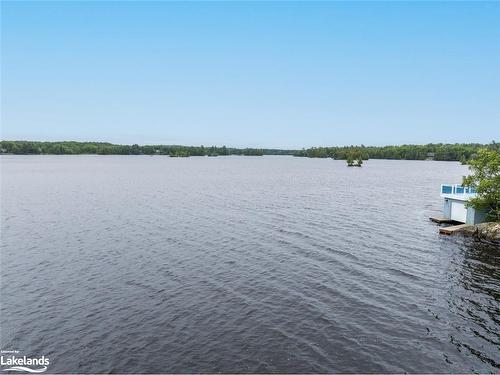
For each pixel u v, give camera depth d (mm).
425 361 22031
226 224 56688
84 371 20953
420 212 69375
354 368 21297
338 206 75938
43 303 28781
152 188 106750
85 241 45969
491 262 39250
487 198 51875
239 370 21062
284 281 33312
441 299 30156
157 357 22172
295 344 23500
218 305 28594
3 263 37562
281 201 82750
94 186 109875
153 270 35906
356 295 30594
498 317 27375
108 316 26859
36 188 102812
